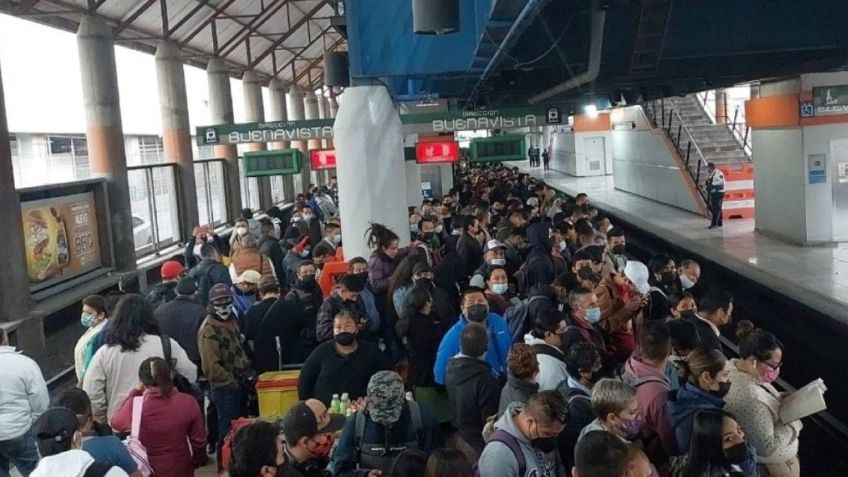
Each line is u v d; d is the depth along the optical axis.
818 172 16.17
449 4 6.04
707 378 3.96
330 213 19.20
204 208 22.59
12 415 5.48
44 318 11.99
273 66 33.00
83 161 31.86
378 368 5.45
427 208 13.73
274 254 11.12
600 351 5.72
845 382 7.77
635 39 8.00
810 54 11.25
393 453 4.07
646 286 6.63
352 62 10.09
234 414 6.19
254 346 6.84
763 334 4.26
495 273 6.71
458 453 3.05
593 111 16.59
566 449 4.09
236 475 3.30
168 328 6.71
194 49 23.97
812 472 6.95
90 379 5.45
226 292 6.16
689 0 9.01
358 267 7.56
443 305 6.43
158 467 4.65
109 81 15.00
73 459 3.46
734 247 16.86
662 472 4.07
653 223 21.66
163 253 18.25
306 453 3.85
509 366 4.30
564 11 8.14
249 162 15.69
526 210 12.13
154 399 4.68
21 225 11.14
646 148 27.48
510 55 8.70
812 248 16.14
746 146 24.83
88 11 14.88
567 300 6.30
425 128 14.95
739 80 14.34
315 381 5.42
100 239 14.74
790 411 4.15
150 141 35.34
